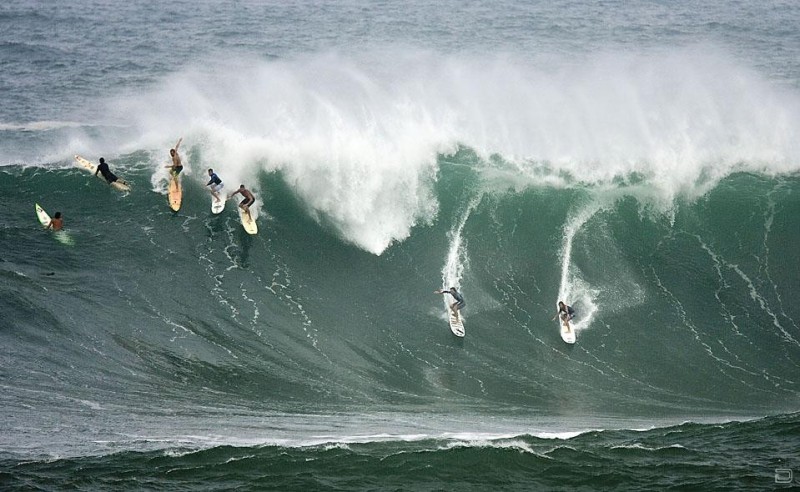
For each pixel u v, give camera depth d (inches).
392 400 3115.2
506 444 2546.8
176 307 3548.2
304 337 3469.5
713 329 3602.4
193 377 3144.7
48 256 3767.2
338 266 3909.9
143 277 3703.3
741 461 2445.9
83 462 2363.4
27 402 2832.2
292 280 3801.7
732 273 3878.0
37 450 2447.1
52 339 3262.8
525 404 3137.3
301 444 2549.2
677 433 2696.9
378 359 3383.4
